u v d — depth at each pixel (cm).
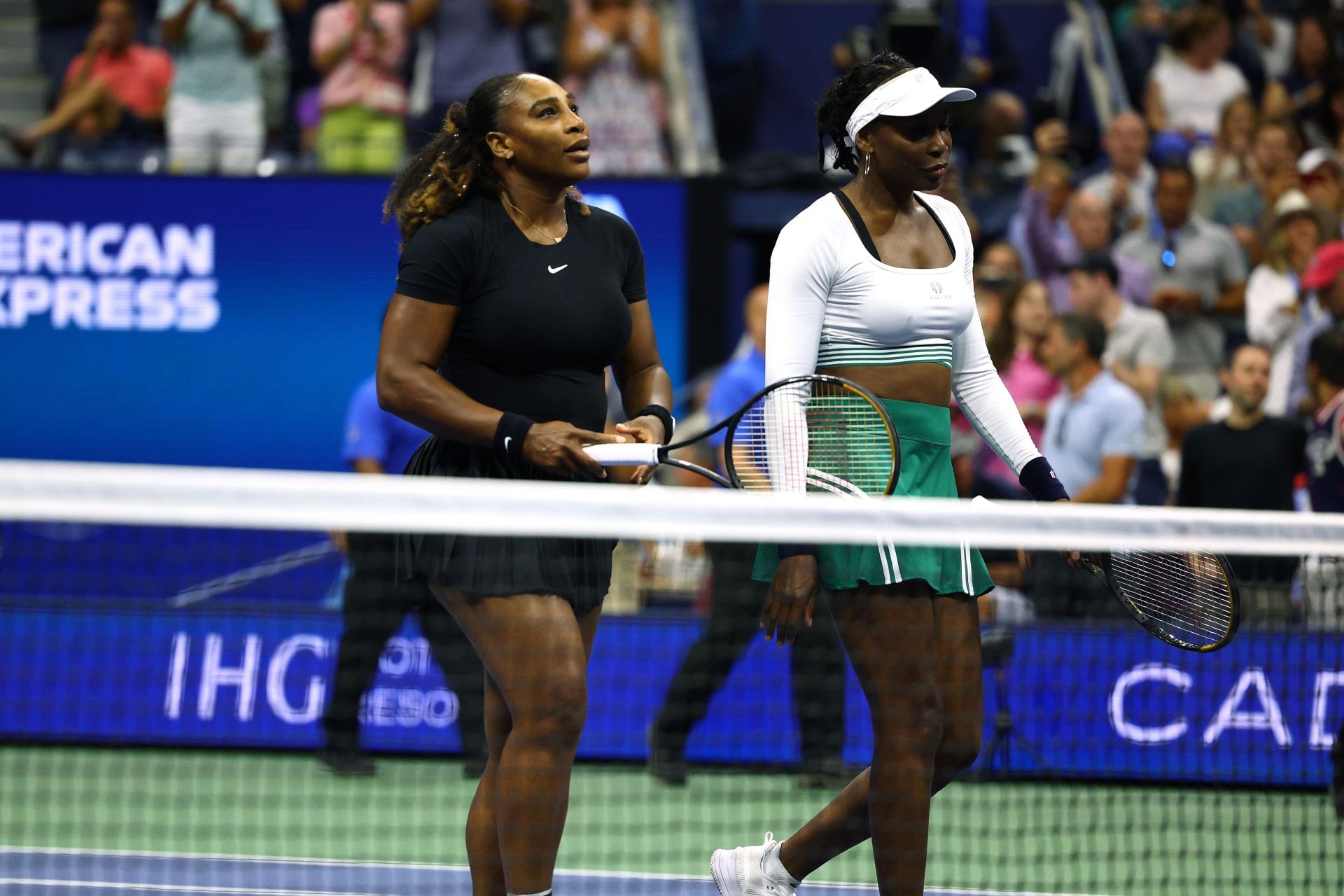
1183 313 1441
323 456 1411
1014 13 2122
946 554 602
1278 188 1577
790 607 587
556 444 558
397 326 574
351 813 989
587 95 1711
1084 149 1903
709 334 1413
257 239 1404
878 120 600
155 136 1691
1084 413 1213
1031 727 1079
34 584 1227
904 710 592
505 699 572
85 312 1409
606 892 799
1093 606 1125
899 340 605
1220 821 823
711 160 1797
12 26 2038
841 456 603
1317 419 1101
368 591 1071
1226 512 591
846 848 642
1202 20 1844
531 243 592
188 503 490
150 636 1191
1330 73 1914
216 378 1409
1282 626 1078
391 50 1644
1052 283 1491
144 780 1078
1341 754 863
